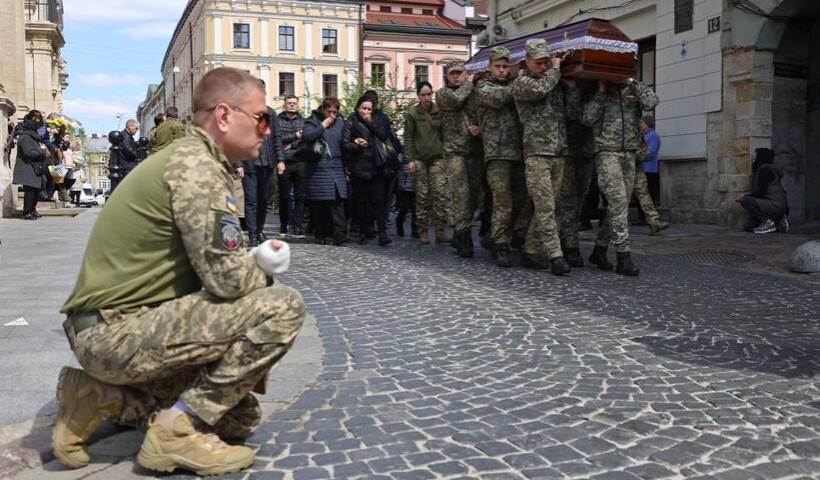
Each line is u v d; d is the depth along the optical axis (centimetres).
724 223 1249
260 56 5506
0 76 2116
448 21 5947
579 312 556
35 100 3278
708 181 1288
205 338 258
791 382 383
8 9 2088
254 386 287
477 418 330
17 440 301
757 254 900
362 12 5641
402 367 411
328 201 992
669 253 929
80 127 4647
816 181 1271
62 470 276
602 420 327
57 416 278
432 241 1071
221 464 269
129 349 256
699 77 1295
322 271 757
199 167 262
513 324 514
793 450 294
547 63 703
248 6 5459
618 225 741
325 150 980
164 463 268
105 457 288
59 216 1591
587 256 905
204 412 268
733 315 549
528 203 853
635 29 1481
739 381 385
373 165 987
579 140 790
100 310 263
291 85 5588
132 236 264
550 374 397
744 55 1203
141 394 277
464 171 863
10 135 1700
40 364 404
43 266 771
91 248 270
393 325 512
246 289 261
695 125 1310
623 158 748
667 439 305
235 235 261
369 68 5694
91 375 267
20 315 525
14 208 1612
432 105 1009
